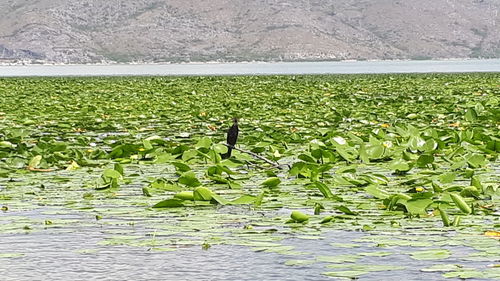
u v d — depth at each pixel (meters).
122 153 15.62
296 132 19.50
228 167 14.15
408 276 7.26
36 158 14.09
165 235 8.87
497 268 7.38
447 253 7.88
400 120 23.30
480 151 15.14
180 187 11.77
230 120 23.80
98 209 10.28
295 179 12.77
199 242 8.53
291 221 9.38
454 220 9.19
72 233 9.01
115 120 24.48
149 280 7.36
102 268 7.71
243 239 8.58
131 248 8.35
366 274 7.35
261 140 17.52
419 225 9.20
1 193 11.56
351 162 14.65
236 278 7.33
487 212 9.88
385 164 14.48
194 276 7.45
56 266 7.78
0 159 15.28
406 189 11.65
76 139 18.92
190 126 22.14
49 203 10.75
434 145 15.48
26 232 9.07
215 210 10.16
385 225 9.20
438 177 12.27
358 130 19.88
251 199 10.45
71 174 13.51
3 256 8.12
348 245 8.26
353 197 11.02
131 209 10.27
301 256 7.96
